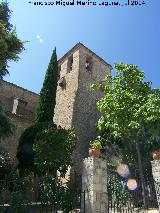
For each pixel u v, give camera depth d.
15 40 15.74
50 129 17.16
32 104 32.81
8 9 17.38
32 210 8.62
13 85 31.95
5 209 8.15
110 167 19.05
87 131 27.02
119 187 10.80
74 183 9.55
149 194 13.20
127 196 11.09
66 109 28.11
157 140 19.75
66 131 17.36
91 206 8.88
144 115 16.17
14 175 16.42
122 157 21.39
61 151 16.09
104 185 9.69
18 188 8.73
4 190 8.53
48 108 22.92
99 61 33.44
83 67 30.78
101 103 18.08
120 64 18.19
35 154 16.88
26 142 19.30
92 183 9.29
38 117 22.52
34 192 8.86
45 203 8.73
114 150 22.14
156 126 17.31
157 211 11.95
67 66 32.03
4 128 16.97
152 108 15.82
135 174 19.56
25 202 8.38
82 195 9.34
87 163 9.90
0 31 15.49
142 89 17.52
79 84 29.00
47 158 15.78
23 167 18.69
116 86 17.78
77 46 32.12
